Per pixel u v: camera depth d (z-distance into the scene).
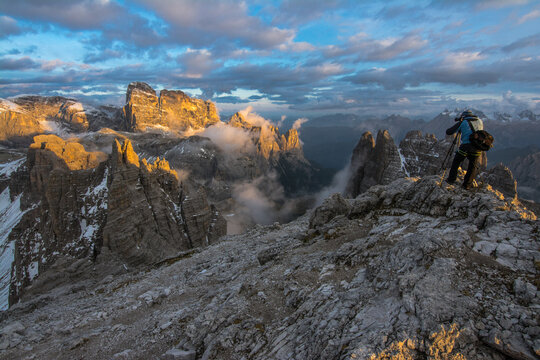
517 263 9.09
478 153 13.89
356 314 9.08
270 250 21.92
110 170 92.12
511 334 6.77
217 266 26.56
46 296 33.91
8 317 30.09
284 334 10.20
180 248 97.00
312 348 8.60
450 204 14.70
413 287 8.94
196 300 19.09
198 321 13.80
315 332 9.11
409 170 108.88
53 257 80.00
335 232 19.12
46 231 92.81
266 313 12.46
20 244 104.62
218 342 11.21
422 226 14.28
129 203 82.38
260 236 36.44
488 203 12.71
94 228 82.12
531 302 7.55
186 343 12.71
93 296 28.64
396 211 17.98
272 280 15.30
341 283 11.94
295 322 10.77
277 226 40.44
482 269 9.12
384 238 14.34
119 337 16.20
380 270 11.11
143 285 26.70
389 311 8.55
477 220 12.15
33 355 16.08
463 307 7.80
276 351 9.43
